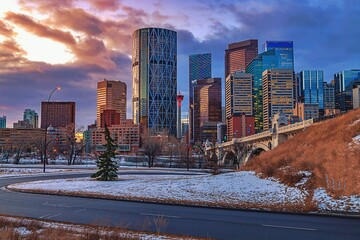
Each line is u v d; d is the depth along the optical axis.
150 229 13.54
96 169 65.94
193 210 18.61
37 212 17.83
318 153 29.86
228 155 115.50
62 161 111.75
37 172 55.16
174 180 32.50
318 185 22.36
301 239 11.91
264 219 15.90
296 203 19.55
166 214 17.27
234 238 12.07
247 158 107.69
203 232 13.05
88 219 15.82
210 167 86.69
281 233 12.86
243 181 28.38
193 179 32.25
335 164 24.38
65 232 11.42
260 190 23.97
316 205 18.72
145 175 48.12
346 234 12.67
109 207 19.67
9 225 12.53
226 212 17.95
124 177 41.78
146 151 109.31
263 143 98.56
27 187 30.31
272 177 28.06
